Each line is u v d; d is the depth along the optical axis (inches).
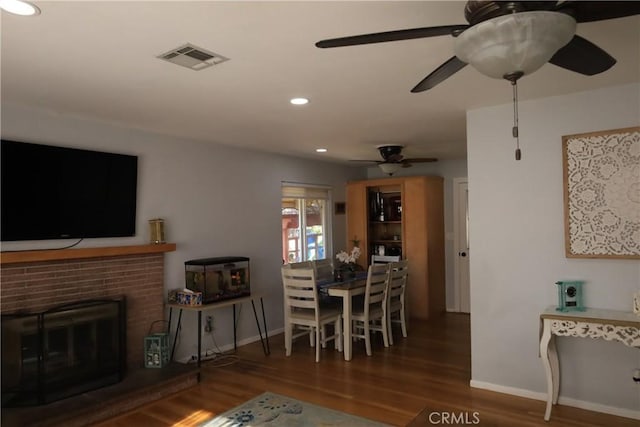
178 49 85.5
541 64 58.2
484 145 136.6
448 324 227.0
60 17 71.3
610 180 117.6
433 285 246.7
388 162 201.8
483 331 137.9
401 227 261.6
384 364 165.3
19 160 125.1
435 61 93.8
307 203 252.8
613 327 106.2
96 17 71.5
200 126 154.3
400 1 67.7
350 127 159.8
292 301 179.3
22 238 125.9
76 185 138.3
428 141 192.1
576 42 62.4
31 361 120.6
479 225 138.0
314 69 97.9
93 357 134.0
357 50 87.2
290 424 117.3
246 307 200.8
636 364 116.0
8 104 123.2
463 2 68.0
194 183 178.9
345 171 277.1
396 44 84.4
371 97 120.9
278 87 110.4
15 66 94.0
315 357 176.2
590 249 120.2
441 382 144.9
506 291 133.9
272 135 172.7
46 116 133.0
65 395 124.9
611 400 119.0
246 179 204.1
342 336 187.6
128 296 150.0
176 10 69.4
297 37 80.5
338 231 271.0
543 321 115.1
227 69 97.0
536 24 52.1
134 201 155.3
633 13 55.6
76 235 138.3
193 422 120.0
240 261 180.1
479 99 126.3
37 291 126.6
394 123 154.7
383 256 258.1
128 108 129.0
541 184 128.1
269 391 140.8
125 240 153.2
